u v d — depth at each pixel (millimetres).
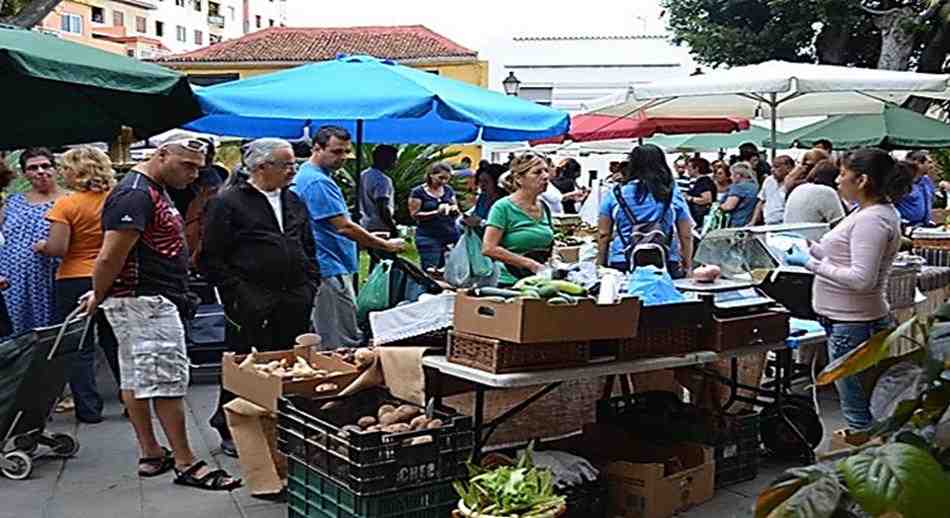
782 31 19531
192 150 4391
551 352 3562
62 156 5387
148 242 4355
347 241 5512
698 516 4152
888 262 4215
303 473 3818
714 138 15438
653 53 24641
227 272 4652
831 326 4367
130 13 47688
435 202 9102
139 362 4371
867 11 17812
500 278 5125
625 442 4422
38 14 10641
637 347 3826
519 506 3291
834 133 10469
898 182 4176
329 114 5391
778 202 8992
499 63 25672
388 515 3486
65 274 5301
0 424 4477
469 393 4230
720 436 4465
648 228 5359
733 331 4070
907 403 1560
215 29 63156
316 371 4234
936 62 17656
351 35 28984
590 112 8656
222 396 5023
